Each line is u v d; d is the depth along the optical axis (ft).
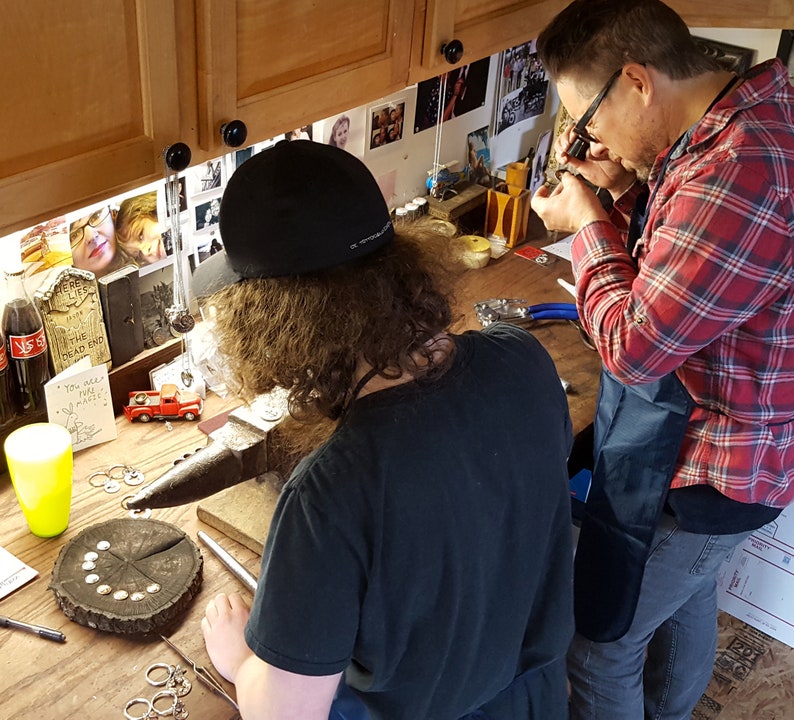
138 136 3.72
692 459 4.79
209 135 3.95
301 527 3.10
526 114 8.40
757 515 4.84
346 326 3.02
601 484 5.20
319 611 3.13
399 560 3.15
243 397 3.43
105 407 5.42
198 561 4.62
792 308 4.24
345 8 4.30
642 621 5.47
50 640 4.27
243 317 3.14
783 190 3.98
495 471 3.31
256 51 3.97
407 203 7.59
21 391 5.15
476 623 3.58
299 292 3.05
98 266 5.47
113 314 5.53
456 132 7.70
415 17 4.74
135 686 4.08
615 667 5.66
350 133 6.70
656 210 4.42
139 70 3.60
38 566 4.66
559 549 3.93
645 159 4.67
